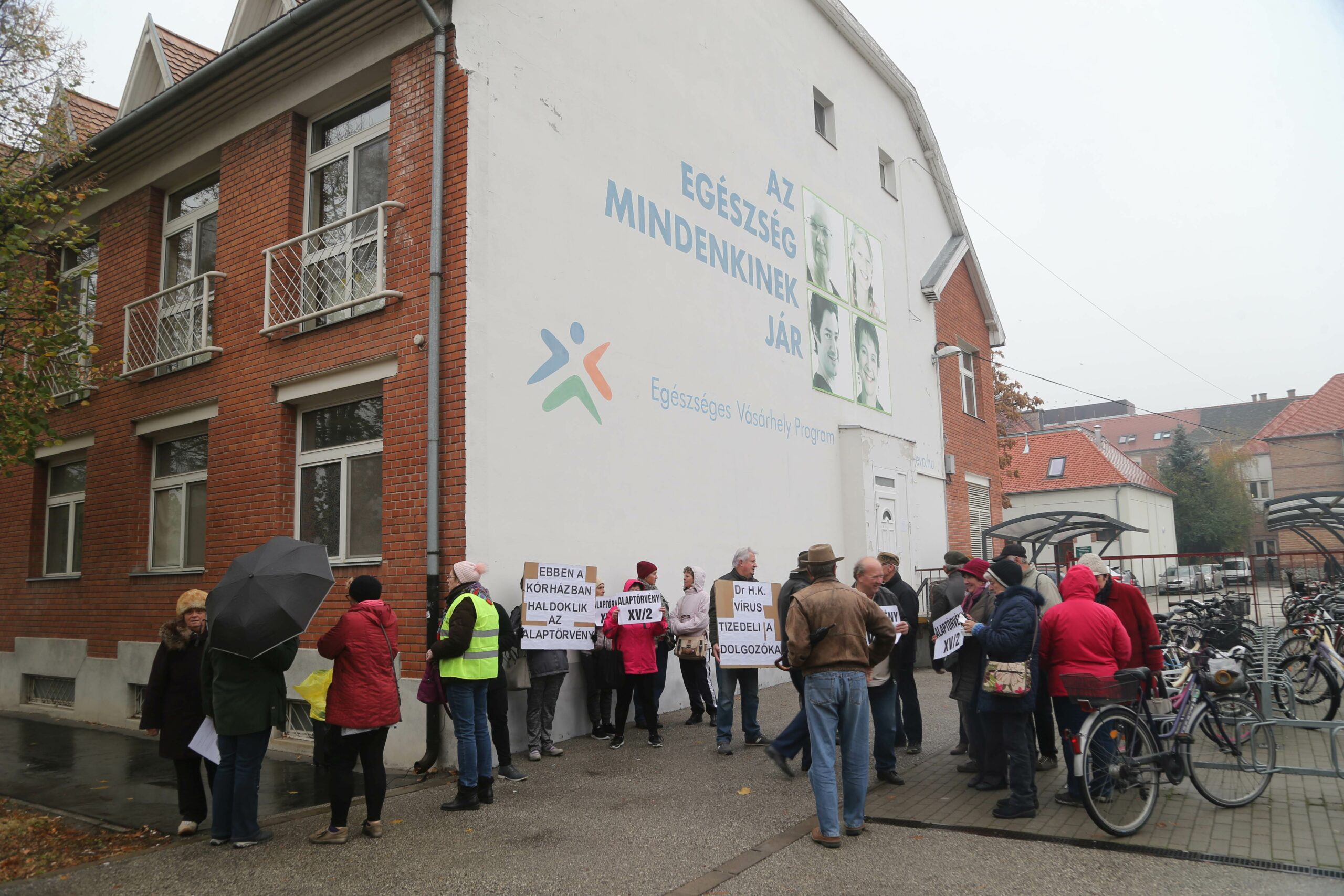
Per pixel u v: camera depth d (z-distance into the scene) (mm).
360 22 9336
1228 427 90375
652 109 11586
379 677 5906
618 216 10727
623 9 11242
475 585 6773
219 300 10844
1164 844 5352
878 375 16906
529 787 7188
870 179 17594
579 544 9547
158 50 12867
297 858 5508
